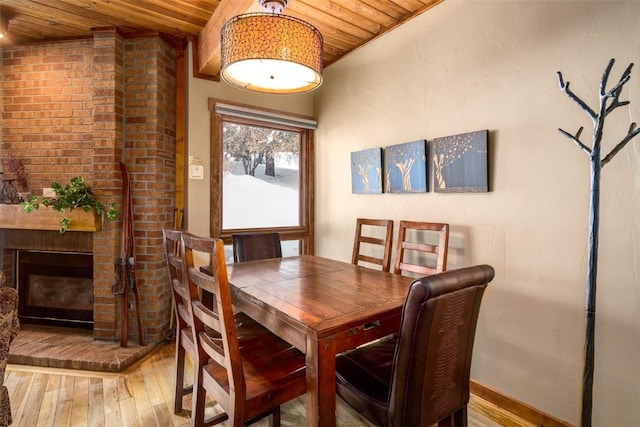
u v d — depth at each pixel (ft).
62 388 6.95
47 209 8.64
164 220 9.37
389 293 5.25
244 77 5.99
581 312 5.42
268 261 7.93
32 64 9.62
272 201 11.50
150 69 9.06
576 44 5.42
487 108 6.68
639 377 4.84
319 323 4.00
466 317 3.98
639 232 4.83
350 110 10.34
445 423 4.38
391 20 8.57
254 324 6.20
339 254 10.85
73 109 9.48
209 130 10.02
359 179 9.89
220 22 7.75
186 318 5.58
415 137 8.25
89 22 8.64
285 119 11.18
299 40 5.12
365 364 4.78
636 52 4.83
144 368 7.87
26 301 9.68
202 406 5.09
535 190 5.96
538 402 5.95
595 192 4.17
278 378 4.52
